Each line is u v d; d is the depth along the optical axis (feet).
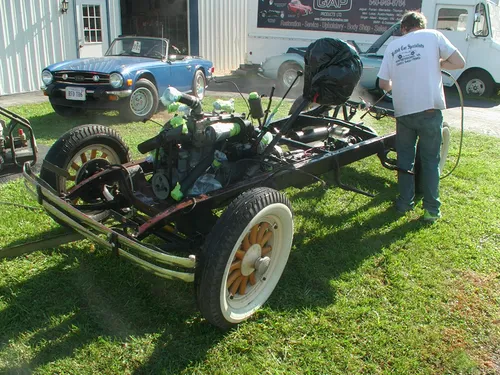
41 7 37.70
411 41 14.16
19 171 18.20
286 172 11.97
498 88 44.09
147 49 30.99
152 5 55.06
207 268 8.93
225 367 8.90
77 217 9.76
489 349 9.71
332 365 9.06
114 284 11.21
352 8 44.24
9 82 36.83
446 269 12.50
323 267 12.36
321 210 15.70
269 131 14.17
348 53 12.32
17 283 10.95
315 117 16.69
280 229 10.64
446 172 19.75
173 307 10.53
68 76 26.17
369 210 15.88
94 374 8.59
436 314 10.67
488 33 41.63
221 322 9.57
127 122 27.17
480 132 28.32
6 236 12.85
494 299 11.28
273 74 42.86
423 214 15.62
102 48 43.65
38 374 8.48
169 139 10.57
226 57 56.65
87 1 41.22
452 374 9.00
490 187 18.26
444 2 41.91
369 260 12.77
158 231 11.18
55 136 23.63
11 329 9.56
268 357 9.19
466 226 14.88
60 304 10.39
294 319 10.31
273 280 10.89
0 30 35.40
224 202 10.76
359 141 16.11
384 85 15.11
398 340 9.80
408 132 14.89
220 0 53.52
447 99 41.60
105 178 11.93
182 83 31.71
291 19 46.62
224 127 10.98
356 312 10.58
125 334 9.60
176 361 8.98
